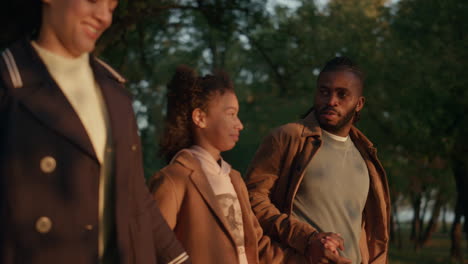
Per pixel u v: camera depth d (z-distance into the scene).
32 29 1.74
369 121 18.36
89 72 1.82
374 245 3.47
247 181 3.24
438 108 16.98
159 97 14.84
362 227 3.45
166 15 12.41
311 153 3.19
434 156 18.52
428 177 22.83
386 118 18.28
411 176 22.86
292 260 2.95
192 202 2.42
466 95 16.94
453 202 40.00
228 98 2.63
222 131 2.60
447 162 19.45
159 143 2.71
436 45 17.23
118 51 11.28
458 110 17.03
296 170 3.16
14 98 1.55
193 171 2.47
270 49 13.92
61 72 1.71
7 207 1.50
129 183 1.81
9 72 1.56
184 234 2.41
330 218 3.16
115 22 9.03
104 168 1.77
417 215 35.03
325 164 3.21
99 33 1.71
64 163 1.59
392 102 17.70
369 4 19.91
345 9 19.23
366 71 17.23
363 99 3.45
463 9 17.11
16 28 1.73
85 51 1.70
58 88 1.62
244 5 11.80
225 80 2.66
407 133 17.77
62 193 1.58
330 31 17.84
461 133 17.39
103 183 1.78
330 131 3.31
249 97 23.41
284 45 13.89
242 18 12.13
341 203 3.20
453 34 17.41
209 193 2.46
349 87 3.24
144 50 13.07
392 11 18.70
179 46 16.03
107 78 1.86
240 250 2.57
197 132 2.64
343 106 3.25
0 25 1.72
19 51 1.62
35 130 1.56
